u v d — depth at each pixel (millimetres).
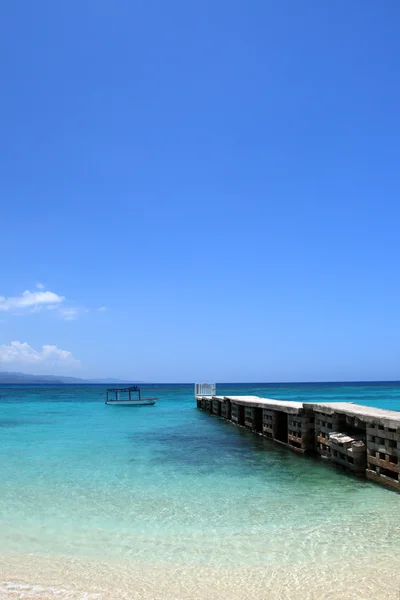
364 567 9945
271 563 10242
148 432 33031
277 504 14625
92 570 9992
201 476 18547
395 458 14953
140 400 63125
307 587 9109
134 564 10289
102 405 65875
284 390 126250
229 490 16375
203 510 14094
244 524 12812
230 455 23156
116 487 16906
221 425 37531
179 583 9352
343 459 18484
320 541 11461
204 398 52625
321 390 126250
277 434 26641
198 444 26953
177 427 36156
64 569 10055
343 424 19219
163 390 143125
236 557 10594
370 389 136250
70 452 24406
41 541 11672
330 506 14266
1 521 13164
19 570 10008
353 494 15453
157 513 13836
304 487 16578
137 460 22000
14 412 53188
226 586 9203
